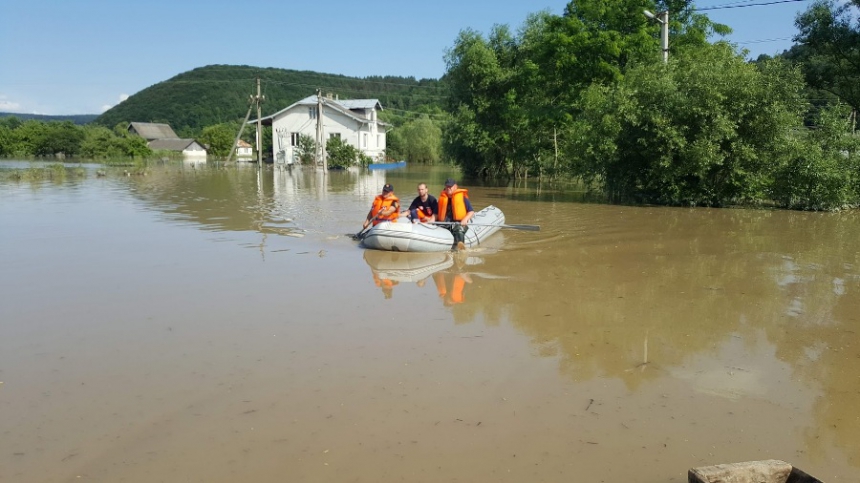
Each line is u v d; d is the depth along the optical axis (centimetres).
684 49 2202
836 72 2456
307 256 935
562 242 1102
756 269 877
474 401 429
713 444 374
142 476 332
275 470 339
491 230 1162
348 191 2188
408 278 800
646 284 782
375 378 466
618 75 2197
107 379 461
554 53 2425
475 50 3130
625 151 1845
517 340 559
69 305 654
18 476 331
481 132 3183
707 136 1684
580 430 389
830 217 1537
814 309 673
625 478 336
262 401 425
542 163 2875
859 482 336
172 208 1543
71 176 2836
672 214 1570
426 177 3369
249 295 701
